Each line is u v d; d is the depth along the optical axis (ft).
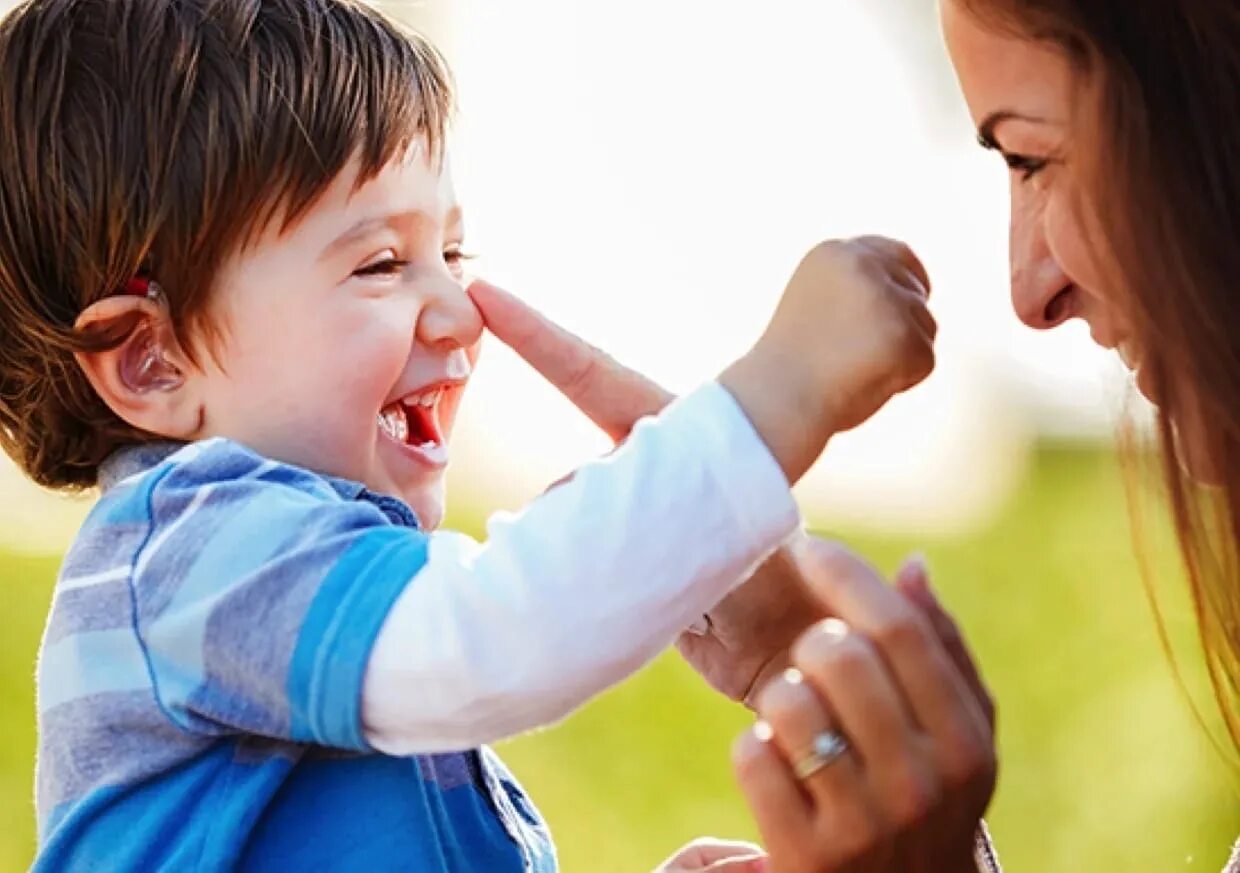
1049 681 25.79
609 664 6.57
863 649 5.74
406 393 7.86
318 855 7.19
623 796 22.58
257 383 7.69
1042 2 6.59
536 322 7.89
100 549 7.38
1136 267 6.51
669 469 6.57
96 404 8.03
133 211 7.69
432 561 6.80
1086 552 31.76
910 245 7.06
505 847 7.82
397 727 6.71
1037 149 6.86
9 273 7.98
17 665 23.90
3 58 8.08
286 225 7.63
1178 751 21.66
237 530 7.04
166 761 7.17
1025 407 42.39
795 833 5.80
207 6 7.93
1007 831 20.83
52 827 7.38
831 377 6.66
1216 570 6.92
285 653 6.75
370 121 7.81
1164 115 6.47
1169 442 6.80
